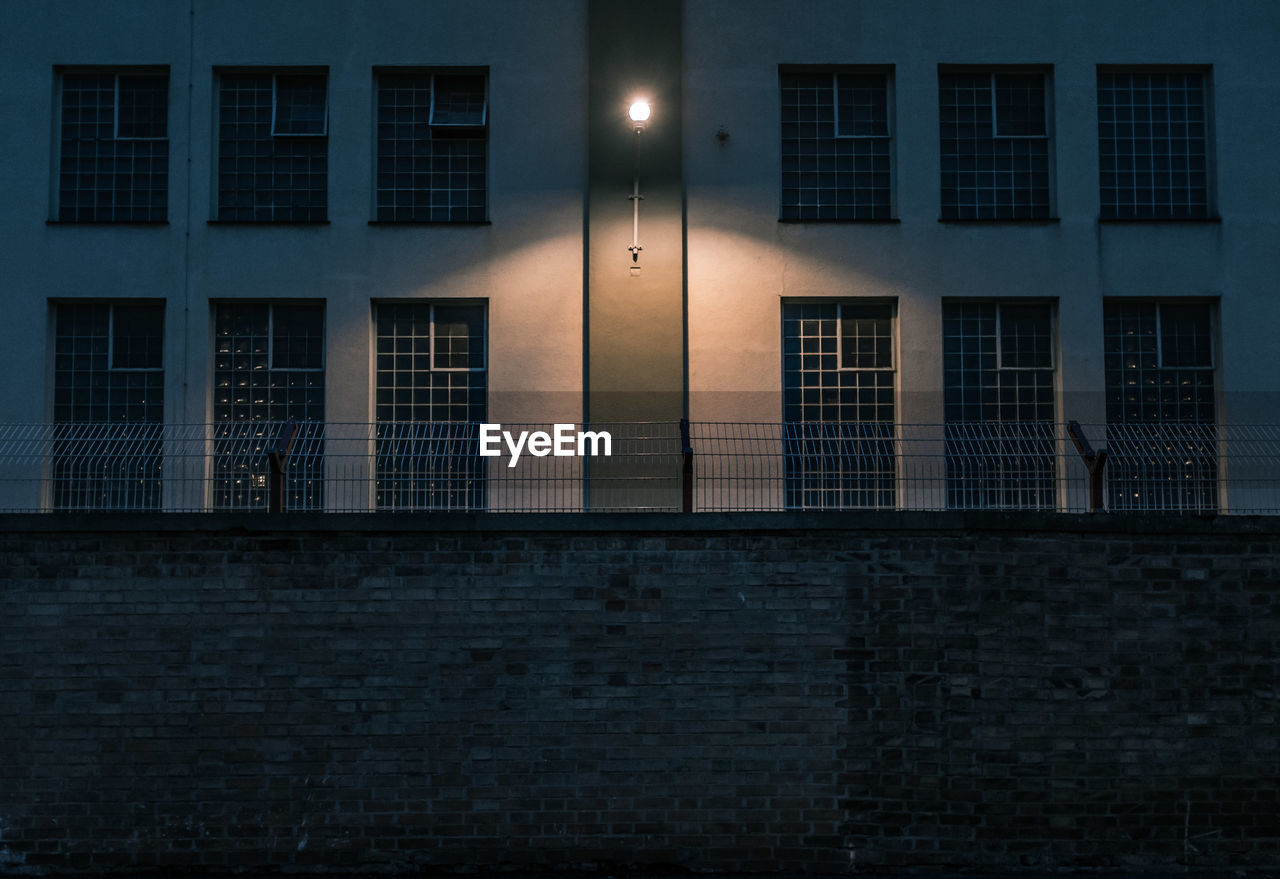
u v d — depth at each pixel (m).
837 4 18.00
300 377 17.80
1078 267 17.88
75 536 11.05
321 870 10.77
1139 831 10.86
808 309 17.89
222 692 10.93
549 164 17.75
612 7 17.94
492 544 11.14
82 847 10.76
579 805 10.87
